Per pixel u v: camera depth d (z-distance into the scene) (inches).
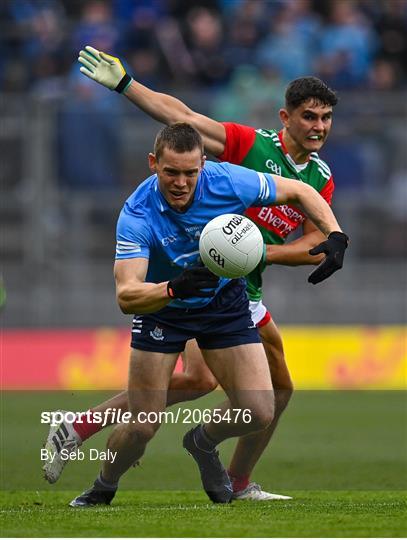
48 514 771.4
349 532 670.5
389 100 1930.4
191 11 2231.8
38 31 2156.7
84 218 1923.0
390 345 1825.8
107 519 735.1
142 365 843.4
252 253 774.5
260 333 934.4
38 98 1898.4
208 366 867.4
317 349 1823.3
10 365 1795.0
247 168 874.8
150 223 800.3
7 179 1909.4
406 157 1934.1
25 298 1923.0
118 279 788.0
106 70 935.7
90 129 1904.5
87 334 1808.6
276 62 2126.0
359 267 1941.4
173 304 836.6
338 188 1932.8
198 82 2092.8
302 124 918.4
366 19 2253.9
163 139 769.6
